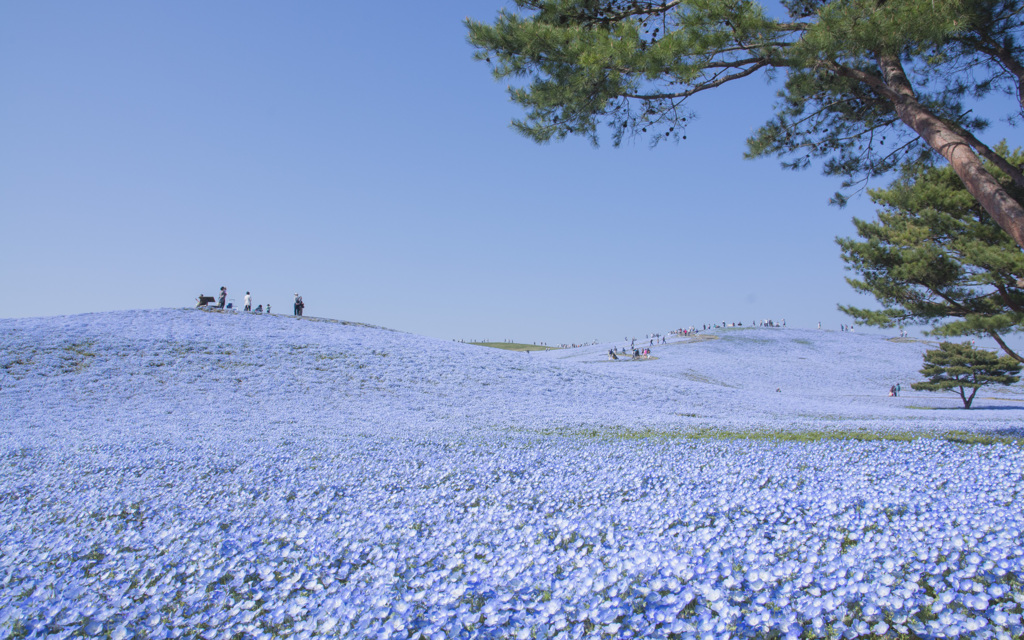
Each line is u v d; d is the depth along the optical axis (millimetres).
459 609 4039
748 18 11836
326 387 29672
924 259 19328
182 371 29719
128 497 9359
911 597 4059
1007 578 4547
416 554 5719
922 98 15156
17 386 25344
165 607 4691
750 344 81688
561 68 13539
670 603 3945
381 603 4156
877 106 15109
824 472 10812
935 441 15359
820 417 30297
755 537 5875
